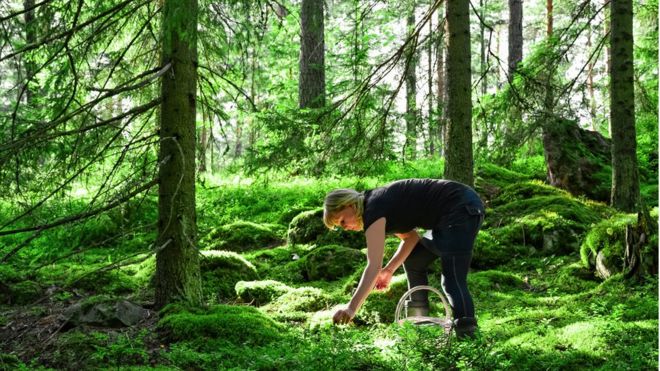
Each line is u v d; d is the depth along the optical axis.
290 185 12.05
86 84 5.97
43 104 5.77
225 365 4.27
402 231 4.23
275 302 6.12
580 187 10.29
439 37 8.47
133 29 6.53
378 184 11.59
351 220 4.17
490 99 9.87
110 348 4.47
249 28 5.52
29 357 4.57
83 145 5.55
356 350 4.14
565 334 4.41
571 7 11.45
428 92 8.66
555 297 5.86
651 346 3.94
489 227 8.30
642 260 5.74
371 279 3.88
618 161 9.21
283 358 4.10
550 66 9.95
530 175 11.56
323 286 6.84
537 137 10.59
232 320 4.95
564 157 10.54
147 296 6.39
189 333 4.82
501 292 6.32
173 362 4.30
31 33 5.29
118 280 6.97
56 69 5.87
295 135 8.12
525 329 4.72
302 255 8.08
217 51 6.36
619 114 9.19
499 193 10.09
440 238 4.21
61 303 6.24
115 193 5.55
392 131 8.65
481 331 4.29
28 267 7.85
